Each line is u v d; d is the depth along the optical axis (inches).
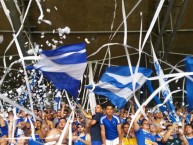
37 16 420.8
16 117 211.5
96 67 465.4
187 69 210.8
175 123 223.8
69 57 171.0
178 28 456.8
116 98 203.5
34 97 347.6
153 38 468.1
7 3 374.3
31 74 332.2
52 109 350.6
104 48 485.4
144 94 444.8
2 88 455.5
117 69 205.3
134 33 464.4
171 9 425.7
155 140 221.8
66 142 195.9
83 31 454.0
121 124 223.9
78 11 426.3
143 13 434.9
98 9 424.2
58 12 423.5
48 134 197.6
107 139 209.0
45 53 168.9
